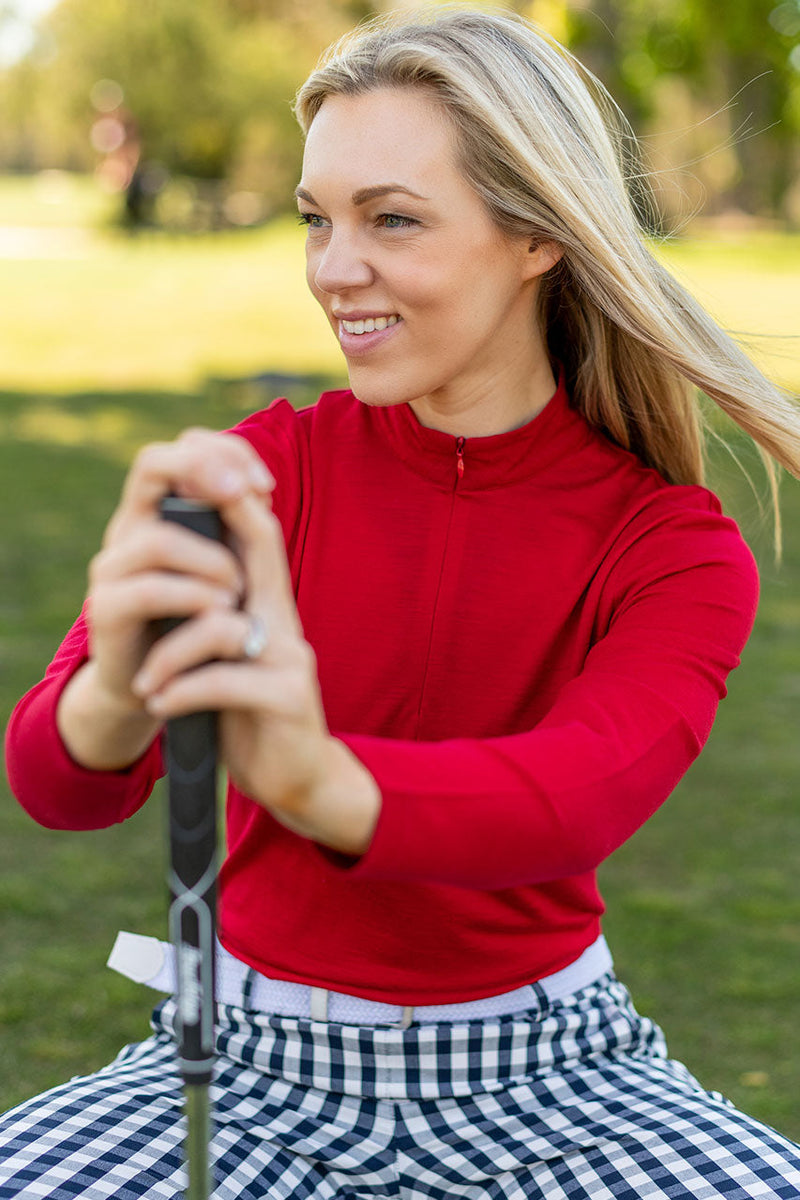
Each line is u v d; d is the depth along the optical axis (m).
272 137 26.80
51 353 13.48
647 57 19.25
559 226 1.53
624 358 1.72
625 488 1.63
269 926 1.57
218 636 0.94
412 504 1.60
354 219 1.47
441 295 1.48
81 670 1.23
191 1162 1.06
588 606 1.57
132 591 0.94
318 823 1.09
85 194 43.38
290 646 0.98
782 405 1.68
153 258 21.45
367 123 1.46
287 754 1.02
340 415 1.67
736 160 33.81
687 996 3.18
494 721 1.58
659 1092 1.55
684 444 1.77
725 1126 1.48
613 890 3.70
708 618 1.47
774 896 3.67
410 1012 1.55
